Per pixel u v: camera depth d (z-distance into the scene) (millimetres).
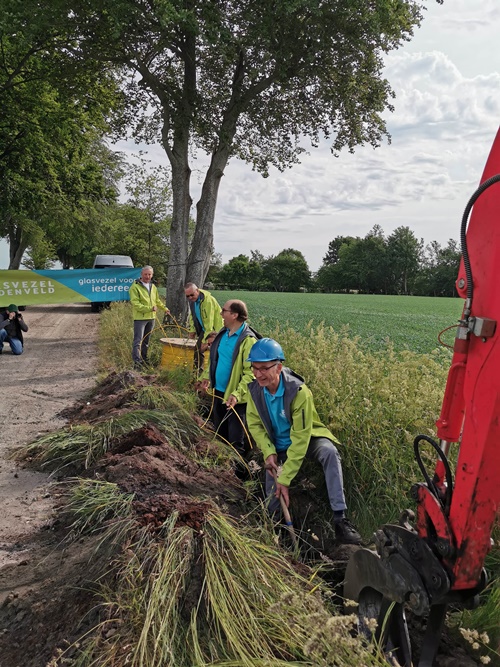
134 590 3186
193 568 3406
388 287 115750
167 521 3789
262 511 4426
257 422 4680
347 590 3207
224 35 13742
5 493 5305
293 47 15773
